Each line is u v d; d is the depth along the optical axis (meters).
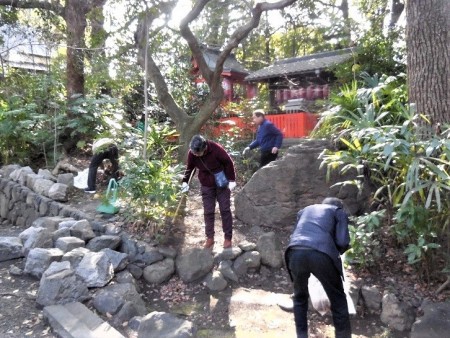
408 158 3.76
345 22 11.69
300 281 3.14
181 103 10.97
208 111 7.45
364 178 4.93
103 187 7.11
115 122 7.70
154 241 4.67
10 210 7.52
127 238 4.68
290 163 5.41
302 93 12.77
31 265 4.36
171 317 3.43
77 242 4.57
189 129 7.45
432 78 4.50
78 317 3.44
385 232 4.54
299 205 5.39
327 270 2.99
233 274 4.45
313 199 5.36
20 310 3.71
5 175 8.09
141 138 5.83
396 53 8.50
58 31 9.81
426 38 4.53
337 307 3.12
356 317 3.78
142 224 4.91
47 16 9.50
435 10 4.50
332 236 3.14
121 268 4.27
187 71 10.95
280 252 4.74
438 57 4.48
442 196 3.85
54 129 8.84
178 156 7.34
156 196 4.73
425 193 3.96
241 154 8.41
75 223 4.92
